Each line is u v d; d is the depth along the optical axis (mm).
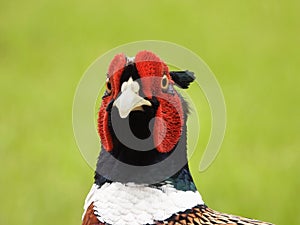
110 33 26812
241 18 27141
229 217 9711
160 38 26672
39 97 22656
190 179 9406
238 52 25141
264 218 17219
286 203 17609
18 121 21266
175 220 9180
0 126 21000
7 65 25062
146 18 27469
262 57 24797
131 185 9164
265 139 20234
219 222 9461
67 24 27391
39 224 17438
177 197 9227
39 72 24562
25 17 27875
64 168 19172
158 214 9148
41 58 25391
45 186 18438
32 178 18953
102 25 27266
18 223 17547
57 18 27703
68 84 23578
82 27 27234
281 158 19125
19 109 21922
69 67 24703
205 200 17375
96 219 9289
